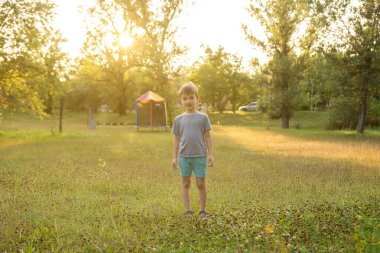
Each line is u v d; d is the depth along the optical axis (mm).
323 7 22859
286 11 33281
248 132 27453
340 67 23750
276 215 4625
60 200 5977
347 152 13664
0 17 19875
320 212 4797
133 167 10008
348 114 30203
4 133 25609
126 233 4262
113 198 6184
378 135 23594
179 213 5148
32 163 10688
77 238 4152
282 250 3502
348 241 3684
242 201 5820
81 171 9070
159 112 33938
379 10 22281
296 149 14961
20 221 4707
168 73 36062
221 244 3764
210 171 9164
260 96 36438
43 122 46531
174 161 5262
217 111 59250
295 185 7141
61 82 22781
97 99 62719
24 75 21797
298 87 34094
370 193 6199
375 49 22719
